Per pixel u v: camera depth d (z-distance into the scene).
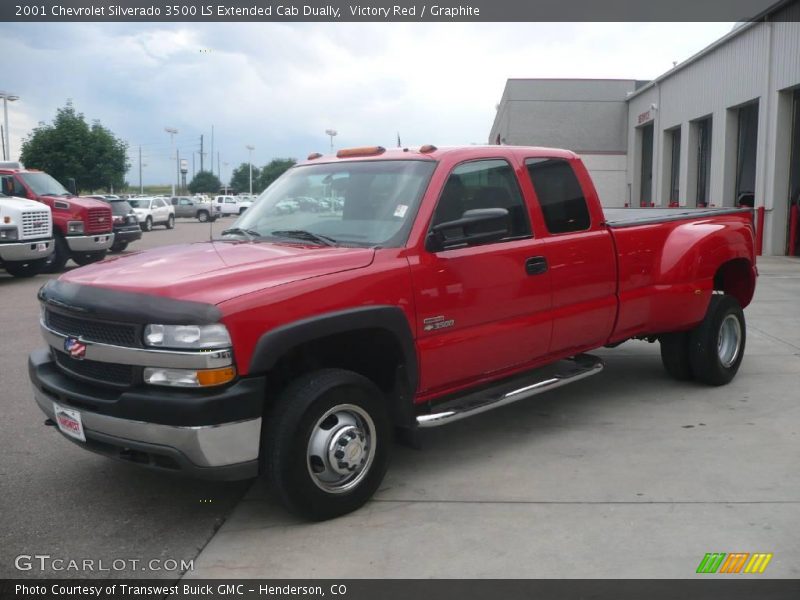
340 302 3.84
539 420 5.54
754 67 19.39
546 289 4.92
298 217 4.80
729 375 6.34
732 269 6.73
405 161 4.68
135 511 4.10
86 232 17.12
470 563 3.43
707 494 4.13
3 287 14.16
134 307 3.58
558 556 3.47
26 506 4.17
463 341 4.43
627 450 4.86
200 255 4.23
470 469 4.59
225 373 3.49
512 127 32.97
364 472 4.00
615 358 7.51
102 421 3.66
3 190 16.98
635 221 5.72
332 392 3.80
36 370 4.17
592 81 32.56
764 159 18.75
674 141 27.56
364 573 3.37
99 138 42.75
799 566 3.35
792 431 5.15
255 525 3.89
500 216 4.14
